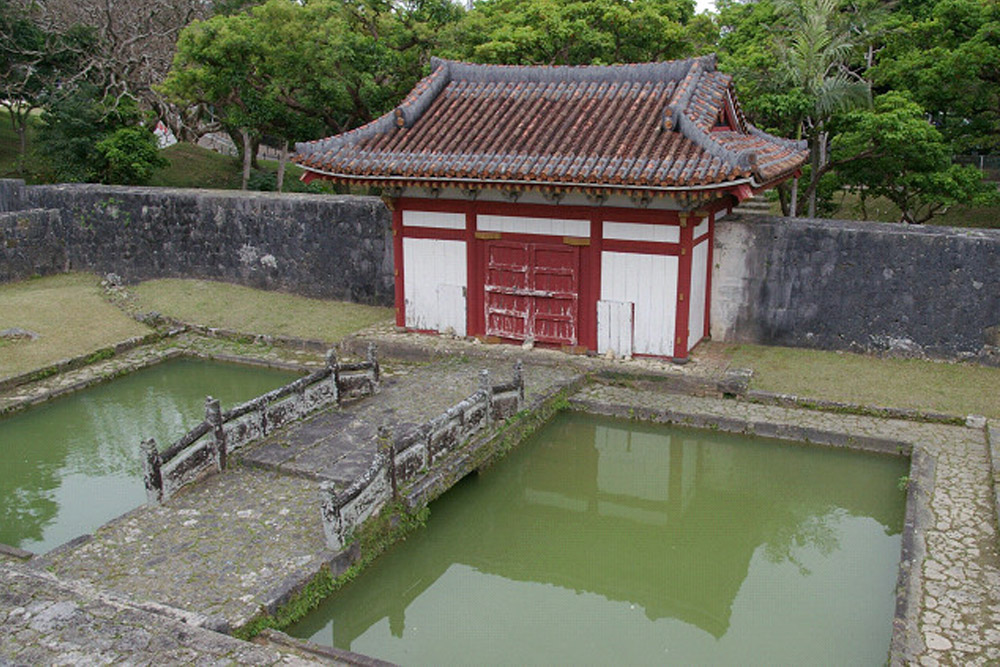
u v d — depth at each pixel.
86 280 22.30
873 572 10.02
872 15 22.45
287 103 27.77
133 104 30.08
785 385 14.15
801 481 12.42
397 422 12.41
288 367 16.84
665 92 15.33
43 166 33.28
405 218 16.56
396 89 27.83
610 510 11.90
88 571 8.66
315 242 20.05
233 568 8.69
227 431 11.10
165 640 7.08
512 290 15.90
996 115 24.17
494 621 9.31
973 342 14.39
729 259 15.84
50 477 12.84
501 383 13.08
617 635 8.96
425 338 16.86
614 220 14.73
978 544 9.41
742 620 9.14
